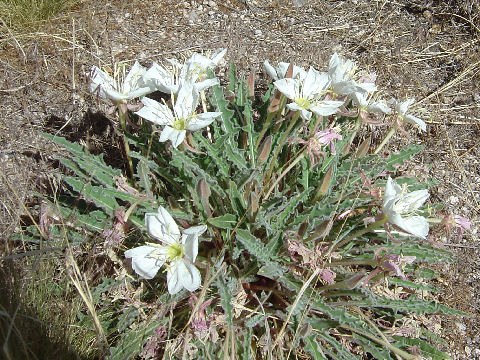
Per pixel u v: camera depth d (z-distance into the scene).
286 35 0.72
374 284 0.45
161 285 0.45
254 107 0.61
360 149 0.50
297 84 0.42
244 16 0.74
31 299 0.42
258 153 0.48
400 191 0.39
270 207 0.43
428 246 0.47
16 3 0.68
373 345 0.44
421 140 0.64
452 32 0.75
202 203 0.43
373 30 0.75
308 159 0.47
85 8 0.71
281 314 0.43
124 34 0.69
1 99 0.60
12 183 0.52
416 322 0.46
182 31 0.71
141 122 0.49
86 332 0.42
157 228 0.37
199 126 0.39
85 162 0.46
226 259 0.45
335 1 0.78
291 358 0.44
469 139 0.65
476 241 0.56
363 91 0.45
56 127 0.59
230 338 0.41
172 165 0.48
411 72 0.70
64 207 0.48
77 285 0.38
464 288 0.53
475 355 0.49
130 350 0.40
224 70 0.67
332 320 0.40
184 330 0.43
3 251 0.46
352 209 0.45
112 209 0.44
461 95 0.68
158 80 0.42
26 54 0.64
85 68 0.64
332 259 0.46
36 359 0.37
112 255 0.43
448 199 0.59
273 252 0.42
